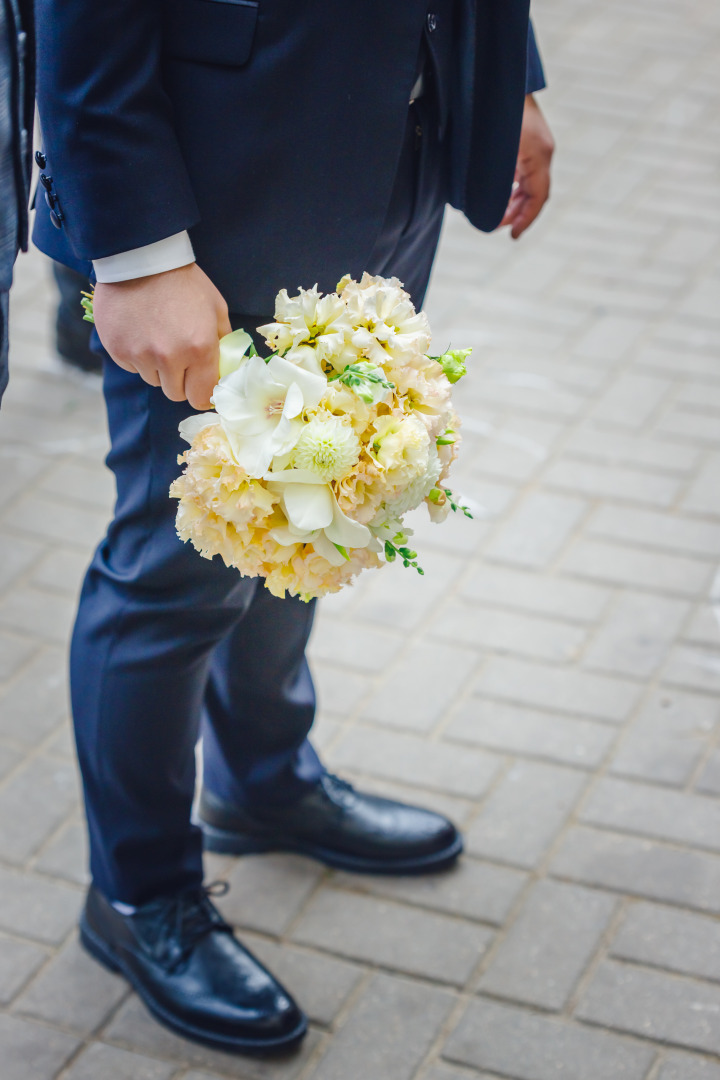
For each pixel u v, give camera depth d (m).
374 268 1.67
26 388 3.60
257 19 1.40
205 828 2.25
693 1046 1.85
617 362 3.67
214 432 1.30
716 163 4.82
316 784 2.18
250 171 1.46
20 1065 1.86
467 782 2.35
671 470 3.21
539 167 2.06
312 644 2.69
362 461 1.30
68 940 2.07
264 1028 1.84
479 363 3.67
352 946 2.05
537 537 2.99
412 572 2.89
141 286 1.42
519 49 1.64
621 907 2.09
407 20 1.46
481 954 2.02
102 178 1.38
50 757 2.43
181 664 1.74
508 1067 1.84
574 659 2.62
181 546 1.63
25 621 2.78
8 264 1.43
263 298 1.55
